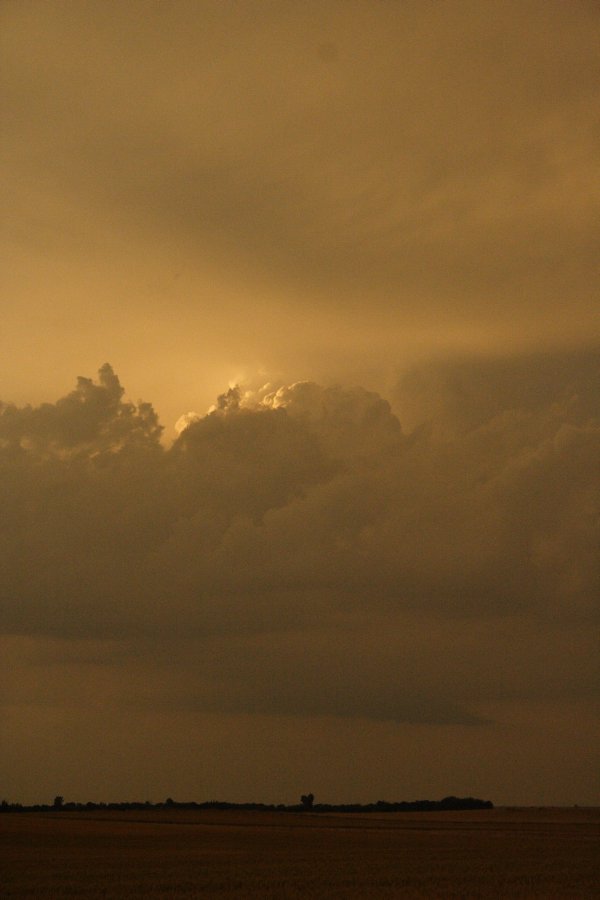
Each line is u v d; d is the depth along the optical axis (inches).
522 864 2691.9
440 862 2768.2
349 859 2915.8
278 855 3110.2
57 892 1934.1
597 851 3324.3
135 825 5787.4
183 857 3029.0
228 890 1975.9
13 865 2674.7
